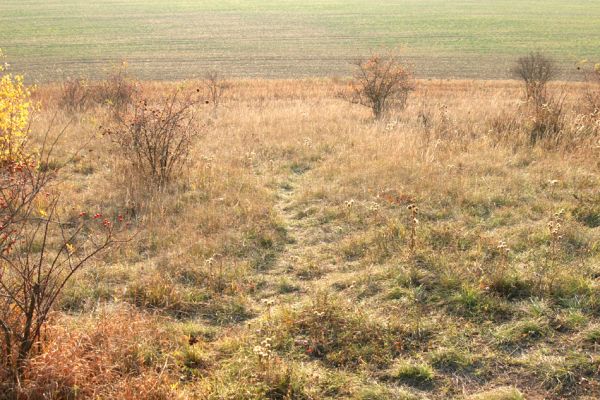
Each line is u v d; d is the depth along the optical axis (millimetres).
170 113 9344
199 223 6992
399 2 91938
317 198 7934
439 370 4250
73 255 6070
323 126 12328
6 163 6996
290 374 4129
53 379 3705
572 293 5000
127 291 5402
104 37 54281
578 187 7551
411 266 5594
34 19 67438
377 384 4105
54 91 20406
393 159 8953
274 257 6238
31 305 3895
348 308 4969
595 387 3998
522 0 94750
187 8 82938
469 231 6375
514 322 4719
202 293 5426
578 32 56531
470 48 47594
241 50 47688
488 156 9008
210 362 4402
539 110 10555
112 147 10453
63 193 7922
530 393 3994
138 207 7512
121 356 4176
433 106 15711
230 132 11875
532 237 6062
